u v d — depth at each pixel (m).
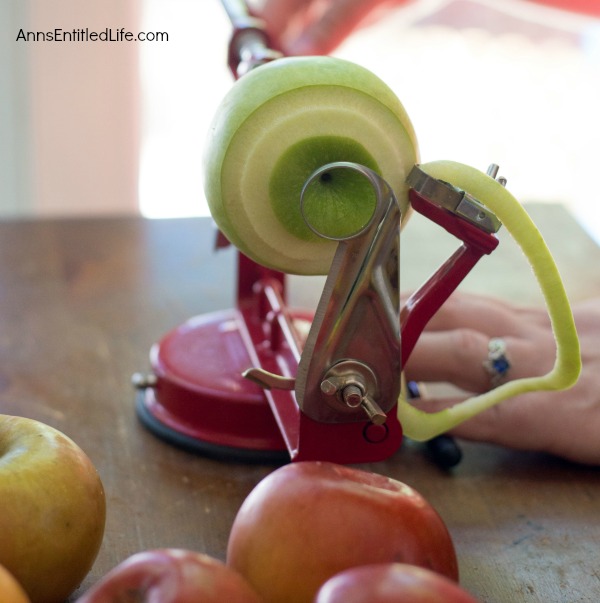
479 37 1.52
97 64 1.17
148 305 0.69
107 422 0.54
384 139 0.41
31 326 0.65
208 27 1.34
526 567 0.44
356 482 0.38
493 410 0.51
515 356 0.53
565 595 0.42
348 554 0.36
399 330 0.42
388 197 0.40
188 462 0.51
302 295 0.73
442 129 1.54
